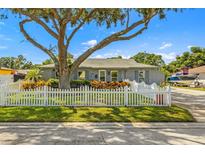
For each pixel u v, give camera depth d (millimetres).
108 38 17500
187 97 19219
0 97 12844
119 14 18203
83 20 18062
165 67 71375
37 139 7152
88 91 12891
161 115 10664
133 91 12977
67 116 10367
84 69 33031
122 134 7852
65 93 12930
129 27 17328
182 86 36875
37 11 17688
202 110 12281
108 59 36312
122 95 12977
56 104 12867
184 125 9258
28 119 9844
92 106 12695
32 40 18469
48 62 48844
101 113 10969
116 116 10453
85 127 8875
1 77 34031
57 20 17234
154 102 13008
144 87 15336
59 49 17672
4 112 11125
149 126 9070
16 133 7926
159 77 34406
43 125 9117
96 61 35281
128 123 9477
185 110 11977
